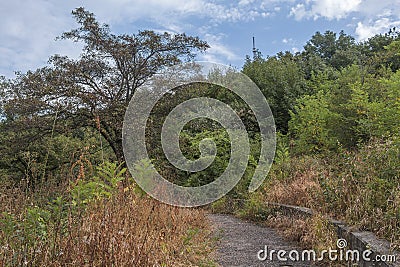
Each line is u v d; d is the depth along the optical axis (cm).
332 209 560
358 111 1011
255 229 741
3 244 331
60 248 322
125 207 471
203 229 692
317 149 1130
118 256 326
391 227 407
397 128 826
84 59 1273
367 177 527
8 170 1488
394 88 940
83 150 530
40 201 436
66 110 1172
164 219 574
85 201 405
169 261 411
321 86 1505
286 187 859
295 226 622
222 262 489
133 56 1281
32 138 1233
